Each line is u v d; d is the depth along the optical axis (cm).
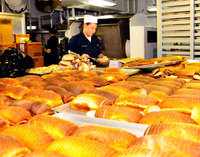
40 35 693
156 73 213
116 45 624
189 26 335
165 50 365
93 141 76
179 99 113
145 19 705
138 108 117
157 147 69
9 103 127
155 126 82
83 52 354
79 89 148
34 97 131
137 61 244
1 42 493
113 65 247
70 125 93
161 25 357
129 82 163
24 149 74
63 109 129
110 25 604
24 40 544
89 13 805
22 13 609
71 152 71
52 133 90
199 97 112
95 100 122
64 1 600
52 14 729
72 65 246
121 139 81
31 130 85
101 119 100
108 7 707
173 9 340
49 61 622
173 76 208
